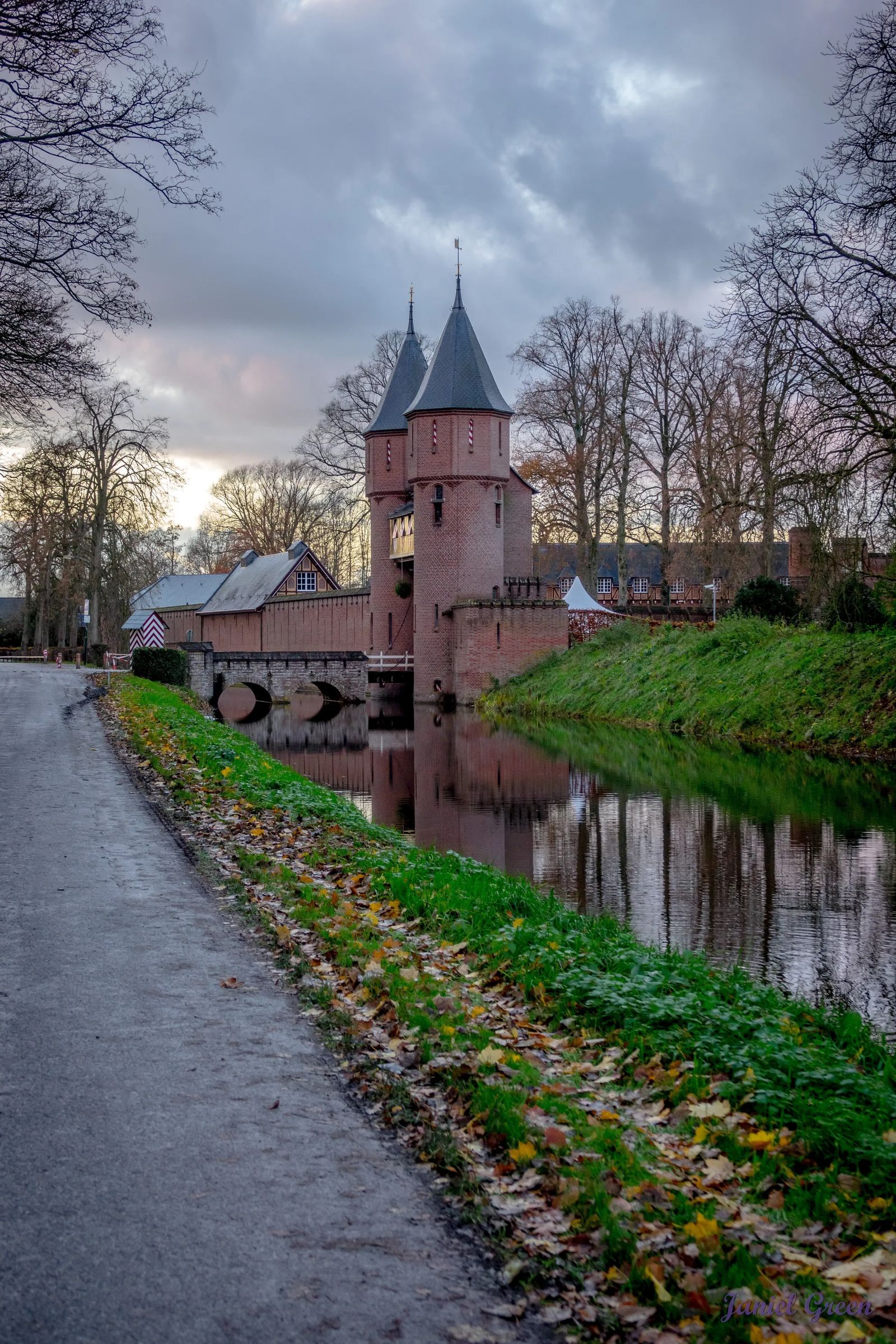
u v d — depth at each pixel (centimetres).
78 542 5791
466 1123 512
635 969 807
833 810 2122
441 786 2588
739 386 4784
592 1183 448
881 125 2266
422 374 6316
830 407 2512
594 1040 670
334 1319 359
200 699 4731
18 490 3991
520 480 6138
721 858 1730
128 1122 493
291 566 7575
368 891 1022
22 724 2366
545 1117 522
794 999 1027
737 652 3828
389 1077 554
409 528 5950
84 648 6762
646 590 9162
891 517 2519
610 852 1784
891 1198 474
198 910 875
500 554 5700
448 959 820
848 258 2430
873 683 3078
